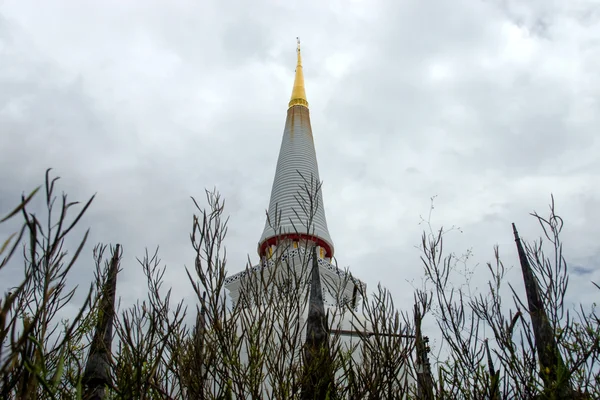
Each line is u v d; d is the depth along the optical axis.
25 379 6.02
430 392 11.61
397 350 11.45
